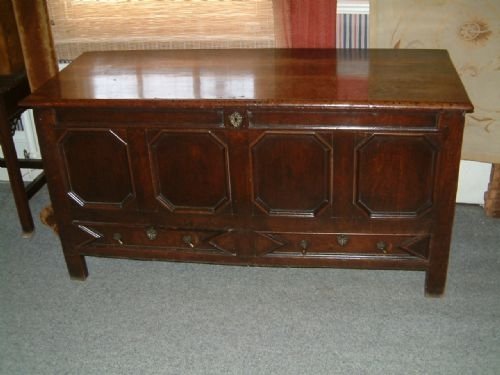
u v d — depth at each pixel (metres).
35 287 2.30
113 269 2.38
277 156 1.96
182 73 2.14
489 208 2.58
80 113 1.98
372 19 2.34
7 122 2.40
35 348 2.02
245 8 2.40
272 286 2.26
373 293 2.20
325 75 2.07
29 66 2.51
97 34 2.53
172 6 2.44
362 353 1.95
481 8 2.24
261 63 2.22
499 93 2.34
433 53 2.27
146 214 2.13
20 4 2.39
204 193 2.06
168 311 2.16
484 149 2.46
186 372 1.90
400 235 2.05
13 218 2.73
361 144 1.91
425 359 1.92
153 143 2.00
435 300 2.16
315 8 2.32
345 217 2.04
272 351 1.97
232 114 1.90
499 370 1.86
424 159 1.91
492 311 2.09
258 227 2.10
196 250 2.18
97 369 1.92
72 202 2.15
